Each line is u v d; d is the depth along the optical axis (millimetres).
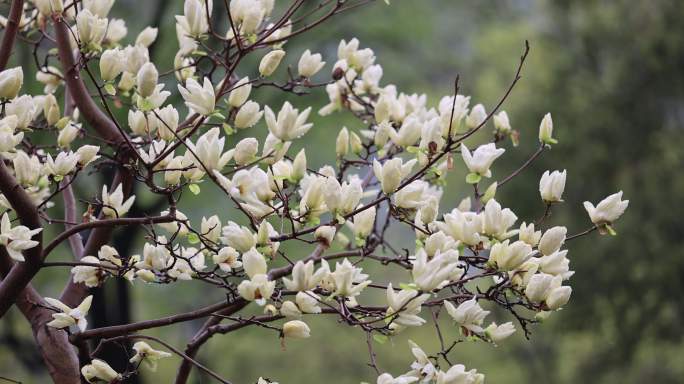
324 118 12219
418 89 15898
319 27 12320
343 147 4539
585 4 16266
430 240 3715
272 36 4609
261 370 17500
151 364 4074
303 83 4527
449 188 17516
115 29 4926
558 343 17859
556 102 15891
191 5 4184
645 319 15469
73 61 4641
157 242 3820
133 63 4223
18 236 3596
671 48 15789
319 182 3705
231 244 3592
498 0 20297
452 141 3873
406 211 4016
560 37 16781
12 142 3660
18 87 3672
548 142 4293
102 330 4094
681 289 15242
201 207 11383
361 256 4109
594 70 16469
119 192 4199
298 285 3582
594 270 15344
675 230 15453
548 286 3715
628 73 16094
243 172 3656
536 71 16531
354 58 4973
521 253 3719
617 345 15844
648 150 15766
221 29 11211
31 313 4273
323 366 17859
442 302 3973
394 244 14125
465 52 19469
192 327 14414
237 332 15203
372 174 4789
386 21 13203
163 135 3898
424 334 18391
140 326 4059
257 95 11500
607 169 15578
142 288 12852
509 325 3801
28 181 3773
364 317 3871
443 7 18047
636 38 16109
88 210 4172
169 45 10797
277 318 3863
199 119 4059
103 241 4395
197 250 4164
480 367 18750
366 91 5059
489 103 16359
